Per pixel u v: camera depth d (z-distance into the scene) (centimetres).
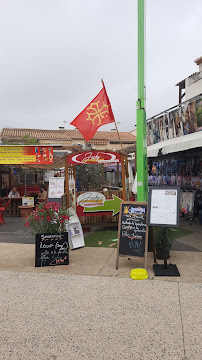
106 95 682
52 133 3797
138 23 560
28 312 356
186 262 533
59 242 532
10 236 818
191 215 974
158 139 1199
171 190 488
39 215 543
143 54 559
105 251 620
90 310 357
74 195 816
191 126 945
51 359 267
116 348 280
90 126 679
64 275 477
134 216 509
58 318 340
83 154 792
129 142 3525
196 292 401
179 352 272
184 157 1030
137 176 564
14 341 296
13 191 1275
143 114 561
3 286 438
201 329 310
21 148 1023
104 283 441
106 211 828
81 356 270
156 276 464
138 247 497
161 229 542
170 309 355
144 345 284
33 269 511
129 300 382
